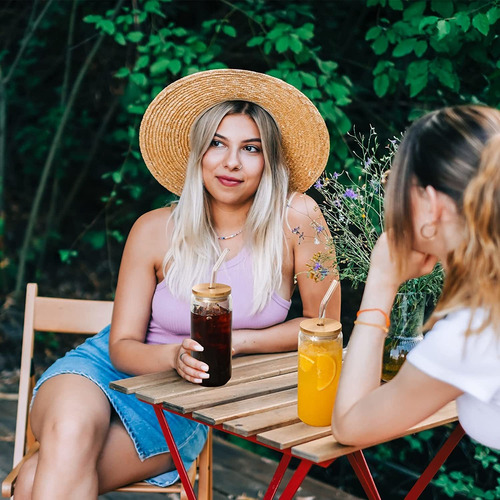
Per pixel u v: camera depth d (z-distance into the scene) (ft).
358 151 12.67
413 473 11.01
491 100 9.57
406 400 4.50
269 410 5.55
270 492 5.36
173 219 7.49
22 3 17.39
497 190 4.22
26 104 18.39
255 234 7.30
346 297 13.01
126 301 7.41
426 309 10.31
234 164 7.04
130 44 14.79
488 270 4.25
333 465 11.64
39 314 8.16
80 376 7.06
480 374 4.33
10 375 14.82
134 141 13.47
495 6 8.96
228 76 7.22
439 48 9.60
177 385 6.01
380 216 6.63
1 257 18.37
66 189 19.30
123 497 9.90
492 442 4.66
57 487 6.23
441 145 4.48
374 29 10.09
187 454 7.30
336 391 5.15
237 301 7.24
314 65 12.65
